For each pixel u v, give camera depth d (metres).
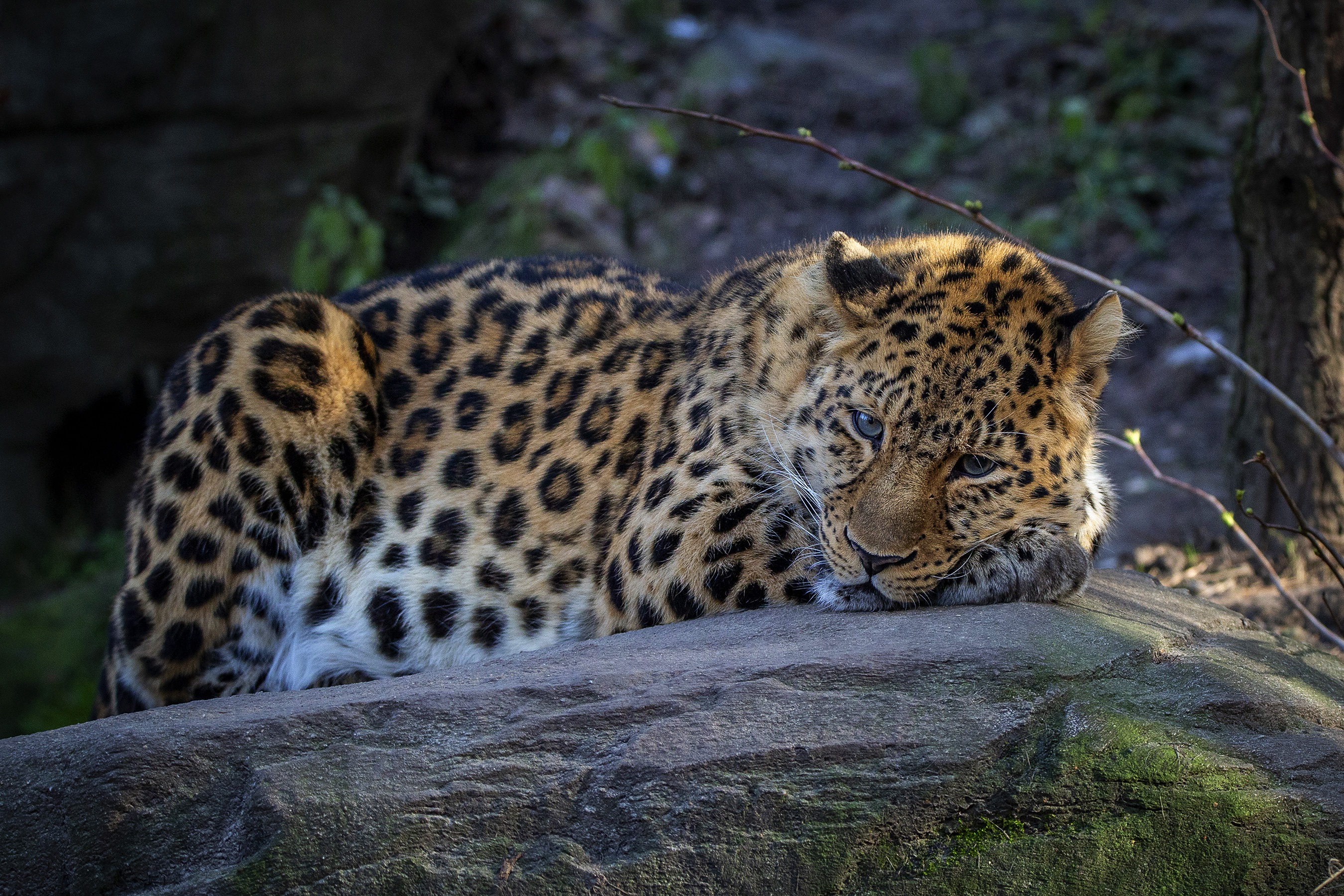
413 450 10.33
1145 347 19.28
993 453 8.13
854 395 8.35
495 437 10.23
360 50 22.64
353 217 21.84
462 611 10.02
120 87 22.12
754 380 9.06
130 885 7.04
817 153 25.34
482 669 8.12
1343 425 11.88
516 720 7.28
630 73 27.56
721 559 9.00
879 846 6.84
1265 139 11.76
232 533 9.93
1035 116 25.16
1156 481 15.98
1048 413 8.28
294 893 6.84
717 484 8.98
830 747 6.91
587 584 9.79
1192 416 17.62
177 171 22.41
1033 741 6.96
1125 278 20.53
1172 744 6.95
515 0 28.16
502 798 6.99
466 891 6.86
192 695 10.10
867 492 8.25
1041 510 8.41
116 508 24.48
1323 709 7.32
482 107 26.72
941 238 9.60
